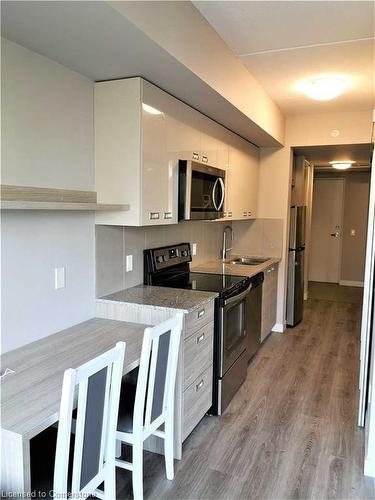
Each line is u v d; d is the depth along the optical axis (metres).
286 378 3.51
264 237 4.91
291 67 3.01
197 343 2.52
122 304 2.44
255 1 2.07
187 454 2.40
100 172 2.38
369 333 2.66
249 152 4.36
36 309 2.05
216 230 4.60
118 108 2.29
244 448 2.47
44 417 1.34
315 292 7.32
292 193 5.20
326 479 2.19
